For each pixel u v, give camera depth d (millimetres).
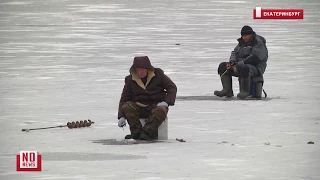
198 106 42281
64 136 32719
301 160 26734
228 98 46125
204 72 59344
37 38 85875
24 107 41969
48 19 109938
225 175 24188
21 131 34281
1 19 110375
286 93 48438
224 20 108875
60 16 114562
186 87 51250
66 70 59875
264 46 46406
